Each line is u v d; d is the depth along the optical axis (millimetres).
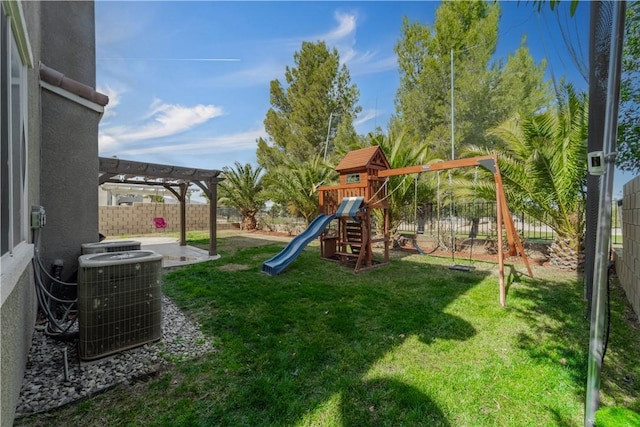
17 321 1960
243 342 2855
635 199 3627
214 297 4219
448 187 7840
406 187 8516
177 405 1960
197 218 16234
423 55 14930
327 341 2875
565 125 5328
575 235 5809
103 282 2453
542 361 2508
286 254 6270
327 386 2178
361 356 2598
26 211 2373
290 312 3629
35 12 2904
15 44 2033
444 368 2412
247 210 15797
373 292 4461
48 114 3365
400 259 7363
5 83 1751
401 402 2000
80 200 3725
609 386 2176
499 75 12320
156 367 2393
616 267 4969
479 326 3229
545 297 4191
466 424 1812
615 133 1558
